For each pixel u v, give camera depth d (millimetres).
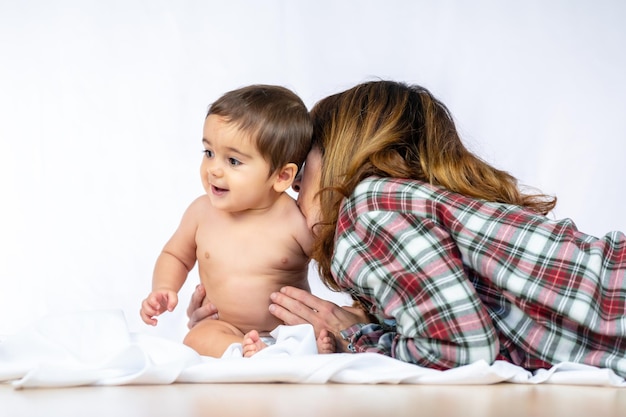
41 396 1753
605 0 5461
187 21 5652
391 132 2346
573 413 1703
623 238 2213
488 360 2021
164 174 5191
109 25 5602
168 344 2041
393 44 5590
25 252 4543
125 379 1880
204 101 5539
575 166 5215
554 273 2061
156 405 1676
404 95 2449
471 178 2314
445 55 5539
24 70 5504
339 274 2170
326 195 2342
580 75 5414
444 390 1923
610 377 1995
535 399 1838
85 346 2002
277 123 2404
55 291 4207
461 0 5539
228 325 2527
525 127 5375
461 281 2053
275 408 1676
